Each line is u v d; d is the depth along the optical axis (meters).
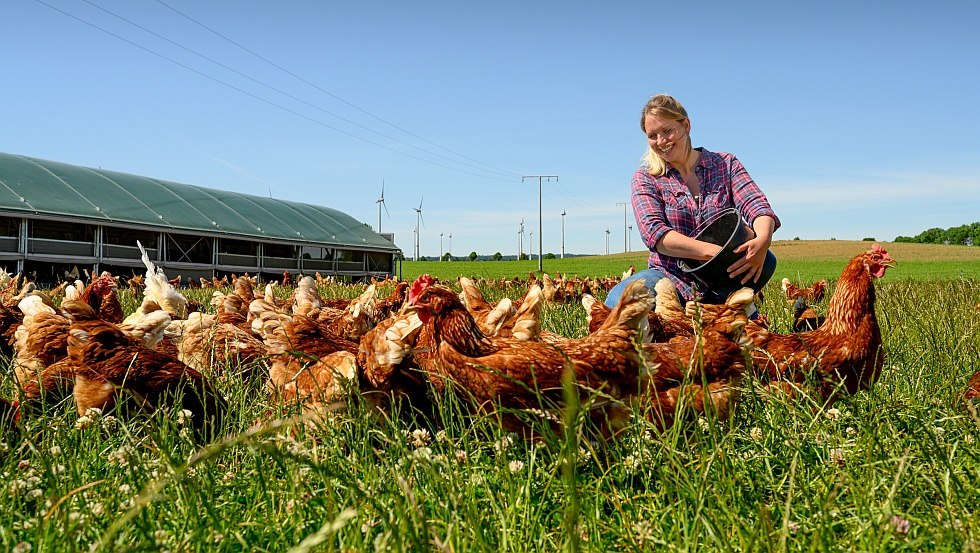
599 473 3.65
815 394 4.43
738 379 4.35
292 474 3.06
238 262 45.56
